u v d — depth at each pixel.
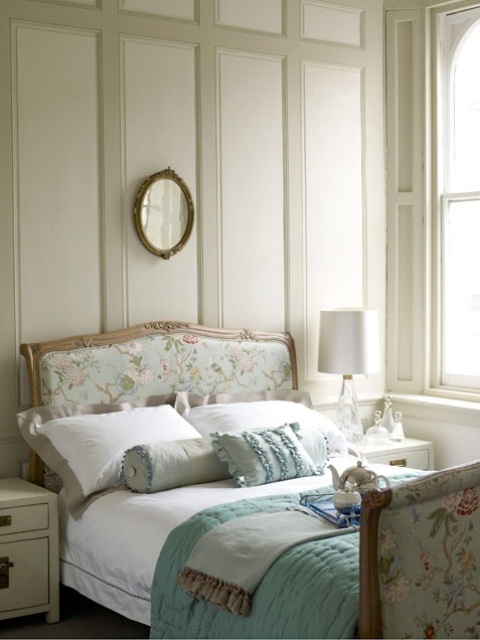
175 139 4.99
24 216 4.55
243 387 5.09
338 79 5.59
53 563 4.10
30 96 4.55
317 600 2.95
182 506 3.75
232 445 4.20
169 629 3.37
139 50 4.86
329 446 4.84
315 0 5.48
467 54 5.63
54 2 4.60
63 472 4.17
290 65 5.39
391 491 2.85
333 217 5.59
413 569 2.93
